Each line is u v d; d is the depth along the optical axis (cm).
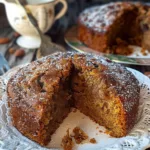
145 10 42
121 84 26
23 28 37
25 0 39
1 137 23
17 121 25
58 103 26
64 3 39
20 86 26
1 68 33
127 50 39
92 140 25
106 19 40
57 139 25
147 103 27
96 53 36
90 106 27
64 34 42
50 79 26
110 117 26
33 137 24
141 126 24
